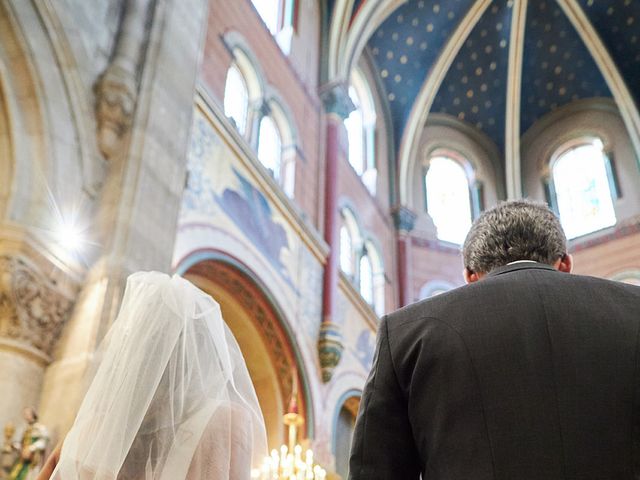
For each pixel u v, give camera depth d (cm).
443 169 2212
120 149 832
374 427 168
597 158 2098
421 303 180
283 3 1614
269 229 1241
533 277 172
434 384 164
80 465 189
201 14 1074
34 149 744
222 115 1143
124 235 765
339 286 1498
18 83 755
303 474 870
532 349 158
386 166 2072
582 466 143
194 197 1027
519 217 193
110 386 202
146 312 213
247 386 232
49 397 674
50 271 709
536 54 2173
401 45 2111
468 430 155
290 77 1516
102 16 889
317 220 1477
